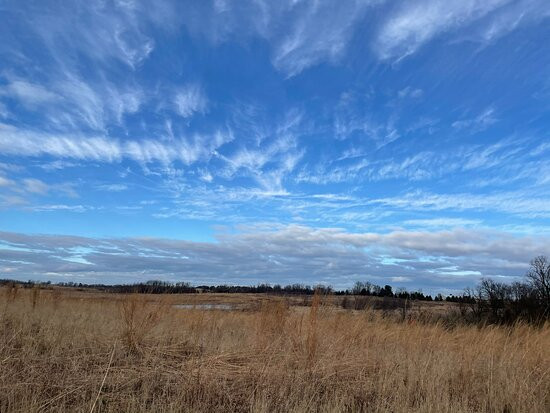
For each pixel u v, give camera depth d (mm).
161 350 8336
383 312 13555
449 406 6559
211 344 9312
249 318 11680
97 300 15008
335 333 10023
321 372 7652
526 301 22625
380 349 10211
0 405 5367
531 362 9711
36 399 5480
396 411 6352
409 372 8016
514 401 7012
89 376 6613
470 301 23547
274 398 6477
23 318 10375
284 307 10500
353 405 6473
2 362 6570
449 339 12086
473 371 8383
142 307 9820
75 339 8508
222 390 6625
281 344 9023
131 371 6969
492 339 11469
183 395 6133
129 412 5504
